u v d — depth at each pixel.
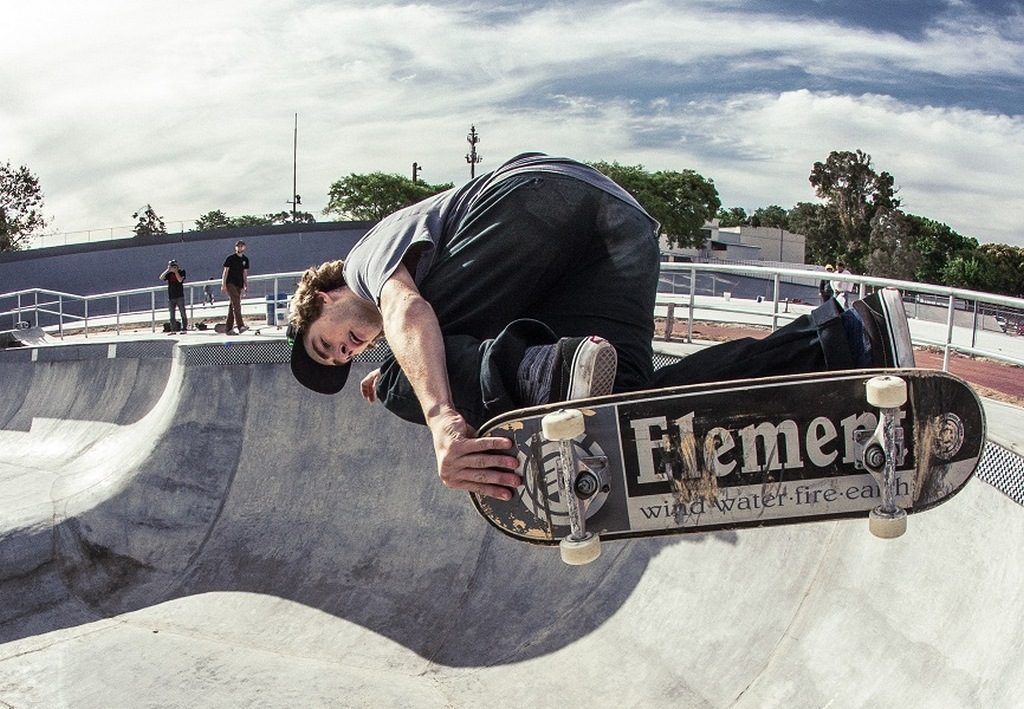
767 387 1.74
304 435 7.48
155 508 7.41
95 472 8.77
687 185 52.16
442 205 2.21
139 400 10.77
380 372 2.39
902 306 1.86
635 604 4.79
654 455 1.77
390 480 6.82
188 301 31.41
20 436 11.84
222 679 5.21
